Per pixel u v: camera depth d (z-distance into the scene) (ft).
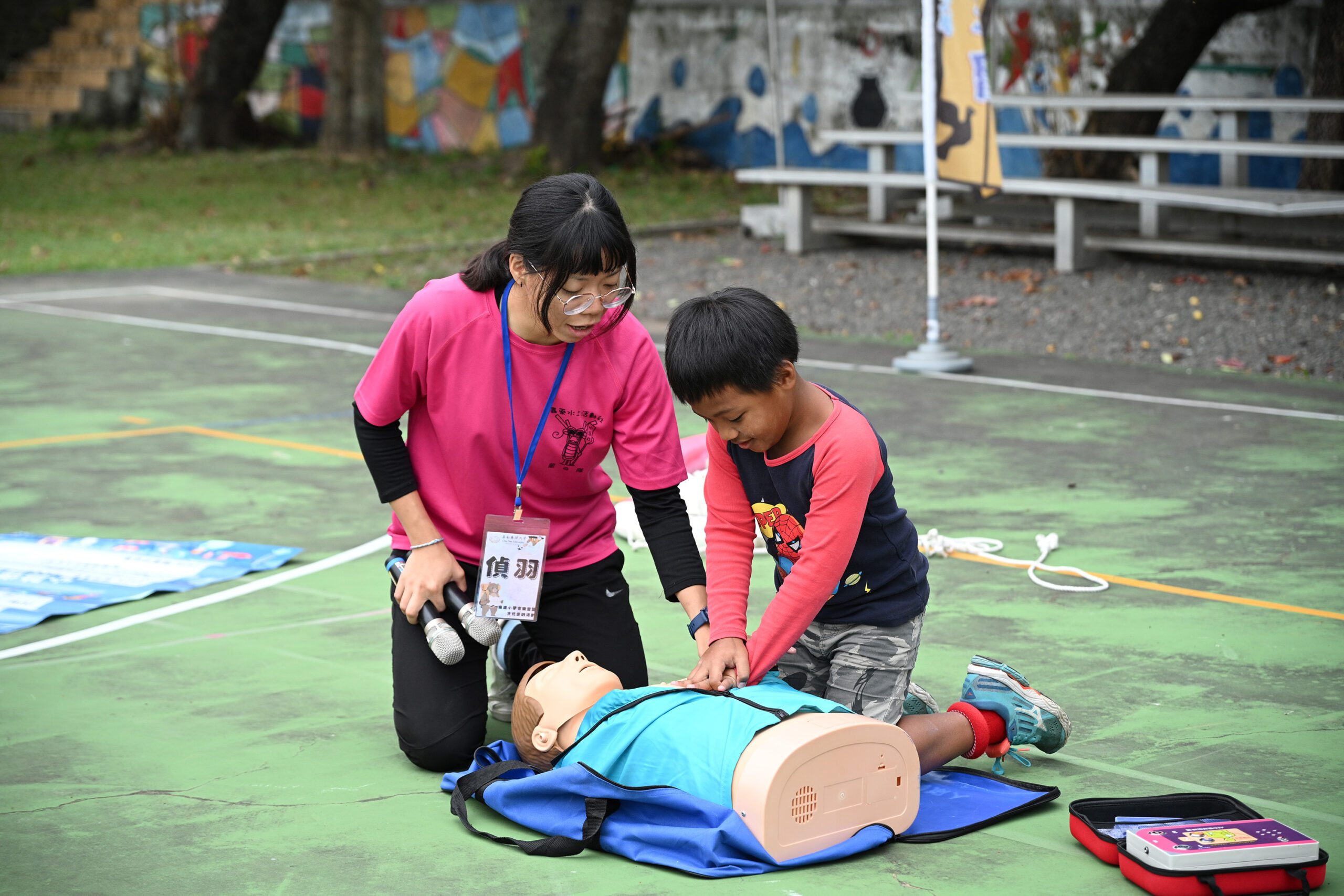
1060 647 14.03
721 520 10.98
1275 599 15.42
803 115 68.95
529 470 11.59
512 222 10.39
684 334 9.74
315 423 25.07
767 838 9.33
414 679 11.31
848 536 10.13
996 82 59.93
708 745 9.70
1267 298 35.14
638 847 9.68
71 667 13.64
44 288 41.88
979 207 47.14
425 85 79.87
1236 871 8.92
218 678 13.37
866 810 9.78
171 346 32.73
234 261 46.47
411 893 9.18
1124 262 41.37
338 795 10.82
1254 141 39.86
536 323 11.08
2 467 21.85
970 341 33.50
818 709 9.87
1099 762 11.30
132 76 87.10
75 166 71.67
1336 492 19.86
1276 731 11.88
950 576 16.46
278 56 82.94
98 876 9.42
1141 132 50.47
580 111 68.18
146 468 21.85
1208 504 19.38
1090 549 17.42
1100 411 25.63
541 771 10.57
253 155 74.49
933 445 23.08
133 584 16.07
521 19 76.02
